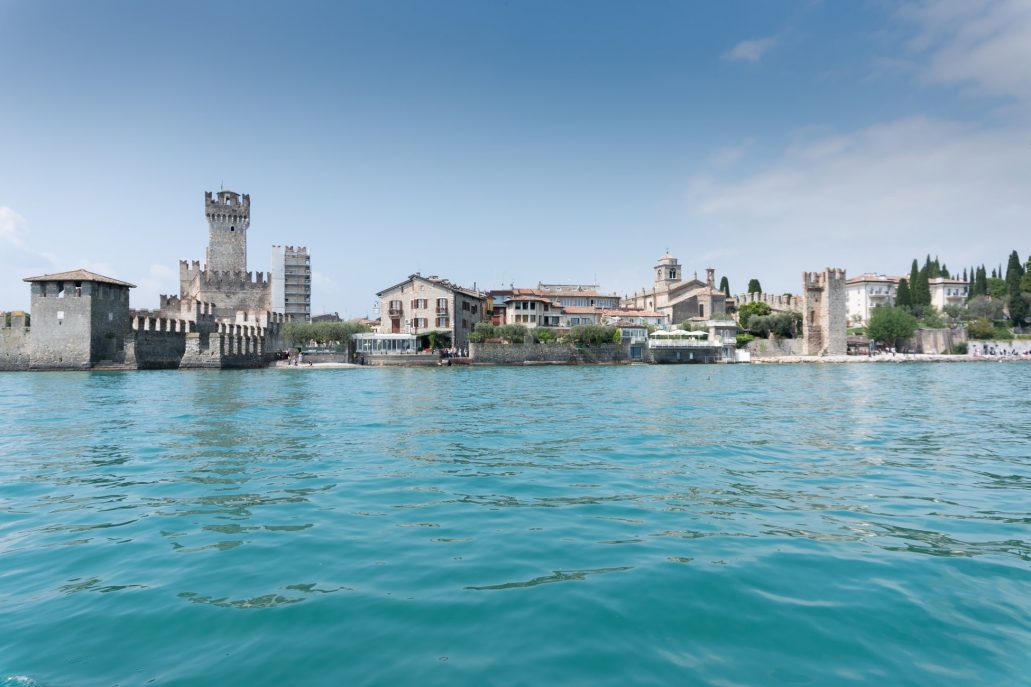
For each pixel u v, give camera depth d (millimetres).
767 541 10039
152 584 8391
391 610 7531
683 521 11219
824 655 6473
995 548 9656
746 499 12836
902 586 8156
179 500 12875
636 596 7879
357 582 8398
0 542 10219
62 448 19406
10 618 7418
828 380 61781
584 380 62094
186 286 125750
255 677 6105
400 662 6367
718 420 27016
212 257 123812
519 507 12250
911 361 119125
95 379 60906
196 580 8523
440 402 36219
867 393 43844
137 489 13859
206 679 6078
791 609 7508
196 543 10102
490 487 13984
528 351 101312
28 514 11891
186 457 17828
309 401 36750
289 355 97438
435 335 105500
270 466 16469
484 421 26688
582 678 6070
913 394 42750
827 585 8211
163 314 106500
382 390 46625
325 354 95812
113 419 27203
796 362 118250
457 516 11625
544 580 8430
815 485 14133
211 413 29781
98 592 8148
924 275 153500
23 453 18516
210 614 7453
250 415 28938
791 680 6020
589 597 7859
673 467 16297
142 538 10383
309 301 142125
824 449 19172
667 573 8641
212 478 14977
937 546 9766
